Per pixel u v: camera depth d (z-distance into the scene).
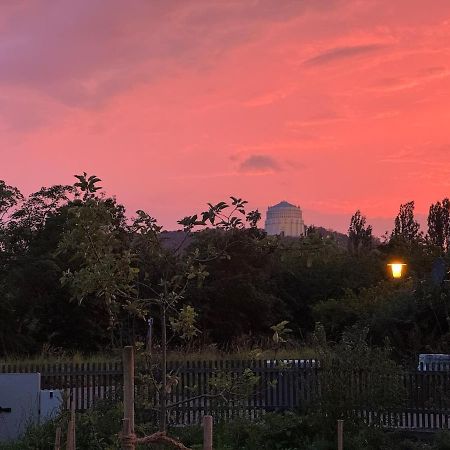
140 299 6.84
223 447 12.52
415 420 14.95
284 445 12.87
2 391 14.21
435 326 26.06
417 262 44.09
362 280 54.47
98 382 16.23
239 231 7.03
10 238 40.94
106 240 6.45
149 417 10.91
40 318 38.75
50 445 11.63
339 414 13.01
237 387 7.57
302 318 53.81
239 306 46.09
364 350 13.58
